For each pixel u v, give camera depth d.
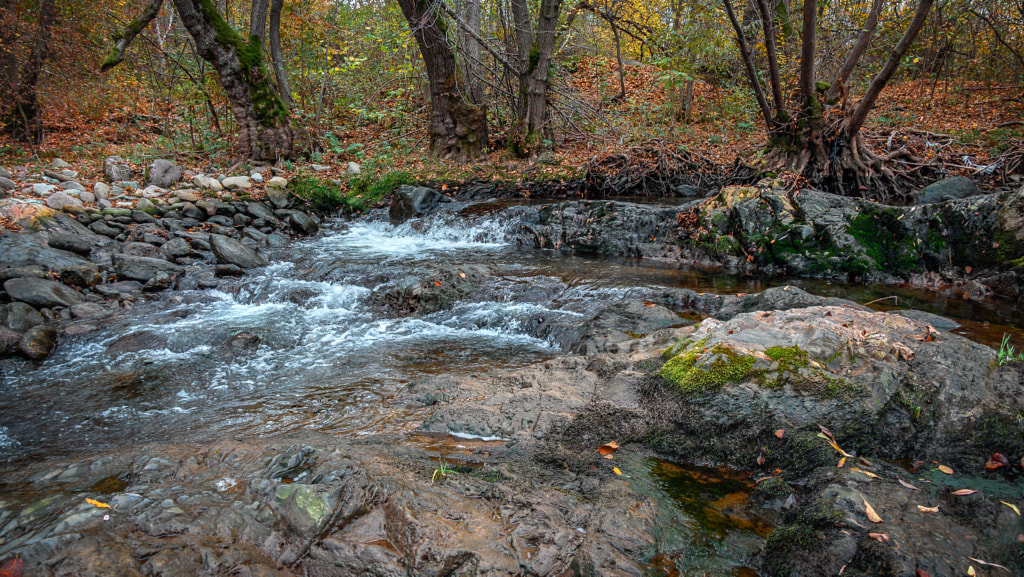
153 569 1.85
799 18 14.44
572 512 2.43
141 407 4.34
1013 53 14.31
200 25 11.78
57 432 3.96
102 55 14.09
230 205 9.98
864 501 2.31
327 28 16.47
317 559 2.08
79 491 2.46
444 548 2.12
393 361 5.10
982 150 10.64
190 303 7.05
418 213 10.52
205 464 2.80
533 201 11.02
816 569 2.09
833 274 6.96
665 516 2.49
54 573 1.78
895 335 3.53
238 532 2.15
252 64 12.21
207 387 4.68
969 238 6.37
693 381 3.31
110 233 8.48
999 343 4.40
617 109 16.58
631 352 4.25
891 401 3.02
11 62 11.98
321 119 16.33
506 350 5.31
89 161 12.19
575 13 16.27
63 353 5.50
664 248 8.25
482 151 13.88
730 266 7.49
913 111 14.41
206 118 15.02
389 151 13.99
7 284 6.41
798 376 3.17
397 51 15.38
